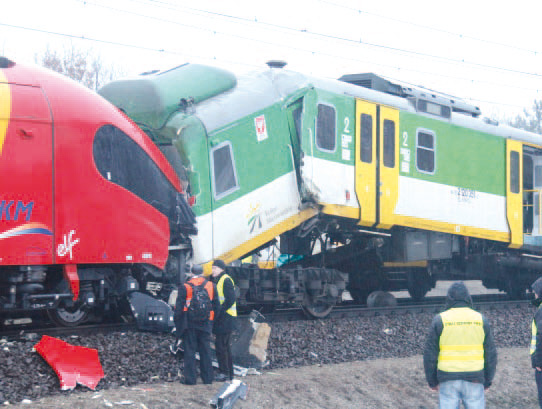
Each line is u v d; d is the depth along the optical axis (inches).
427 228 597.6
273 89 494.9
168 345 383.6
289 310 561.9
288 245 560.1
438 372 272.7
